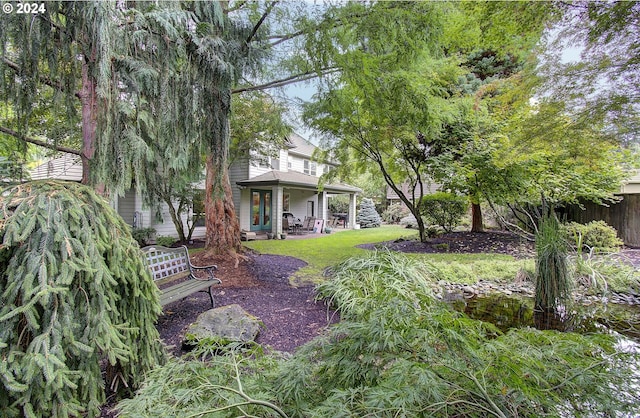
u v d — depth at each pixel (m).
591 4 3.48
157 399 1.25
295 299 4.43
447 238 9.82
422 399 0.99
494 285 5.37
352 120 7.25
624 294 4.64
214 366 1.45
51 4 2.46
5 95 2.61
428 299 1.63
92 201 1.94
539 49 4.24
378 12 4.11
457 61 7.00
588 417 1.04
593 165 5.46
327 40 4.34
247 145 9.51
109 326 1.74
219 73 3.79
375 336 1.21
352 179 10.39
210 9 3.93
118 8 2.90
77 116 3.15
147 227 9.93
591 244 7.28
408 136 7.61
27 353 1.46
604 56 3.75
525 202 8.30
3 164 3.13
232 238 7.11
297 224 15.34
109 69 2.67
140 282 2.10
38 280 1.53
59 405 1.52
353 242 10.82
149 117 3.18
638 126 3.98
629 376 1.17
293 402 1.23
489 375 1.07
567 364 1.22
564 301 4.12
